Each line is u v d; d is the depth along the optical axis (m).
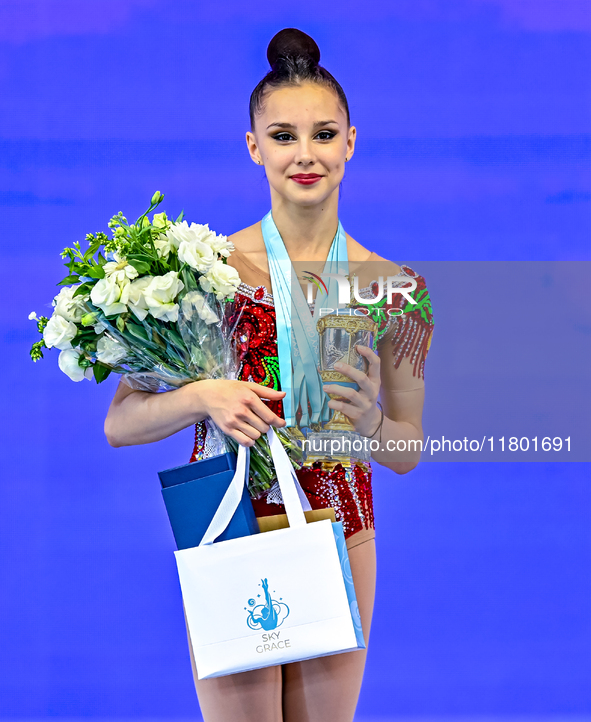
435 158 10.76
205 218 10.79
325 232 6.95
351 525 6.69
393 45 10.80
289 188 6.66
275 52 6.82
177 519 6.05
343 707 6.52
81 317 6.12
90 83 10.88
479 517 10.91
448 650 10.87
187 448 11.15
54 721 10.92
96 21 10.88
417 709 10.84
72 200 10.88
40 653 10.97
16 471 11.03
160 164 10.83
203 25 10.86
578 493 10.94
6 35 10.85
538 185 10.74
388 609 10.88
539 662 10.90
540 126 10.77
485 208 10.73
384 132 10.77
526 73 10.79
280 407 6.63
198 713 11.00
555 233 10.73
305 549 5.88
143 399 6.54
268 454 6.30
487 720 10.85
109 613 11.04
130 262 5.99
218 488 6.02
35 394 11.03
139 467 11.11
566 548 10.92
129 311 6.06
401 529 10.88
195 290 6.10
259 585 5.86
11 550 11.02
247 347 6.67
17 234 10.92
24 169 10.88
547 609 10.90
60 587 11.02
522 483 10.92
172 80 10.85
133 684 11.00
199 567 5.89
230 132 10.85
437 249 10.73
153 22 10.86
